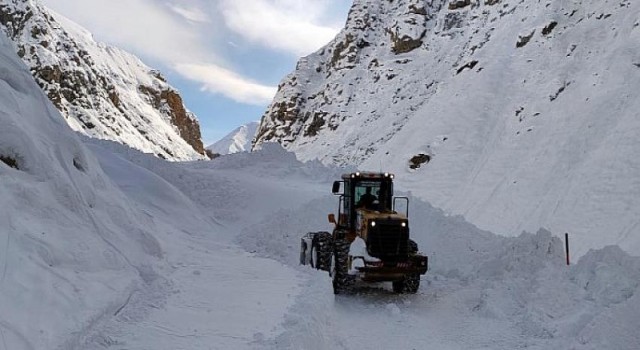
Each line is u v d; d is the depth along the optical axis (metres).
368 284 10.34
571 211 30.47
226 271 8.97
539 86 49.75
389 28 114.75
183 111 176.88
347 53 121.44
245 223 16.09
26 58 107.19
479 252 11.22
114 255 6.83
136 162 18.55
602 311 7.11
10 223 5.41
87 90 120.56
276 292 7.66
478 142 50.50
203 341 5.39
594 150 34.59
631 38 44.12
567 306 7.66
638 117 33.59
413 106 85.12
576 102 42.00
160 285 7.24
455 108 56.34
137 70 174.75
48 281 5.12
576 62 49.44
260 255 11.30
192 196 17.17
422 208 13.45
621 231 26.44
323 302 6.95
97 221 7.29
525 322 7.63
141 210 11.00
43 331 4.42
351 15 129.50
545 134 41.25
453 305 8.73
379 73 106.38
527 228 32.12
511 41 64.38
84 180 7.76
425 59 101.31
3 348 3.92
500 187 39.38
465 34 95.38
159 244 8.86
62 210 6.55
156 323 5.79
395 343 6.89
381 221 8.97
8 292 4.55
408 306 8.70
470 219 38.19
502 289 8.68
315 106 116.12
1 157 6.22
